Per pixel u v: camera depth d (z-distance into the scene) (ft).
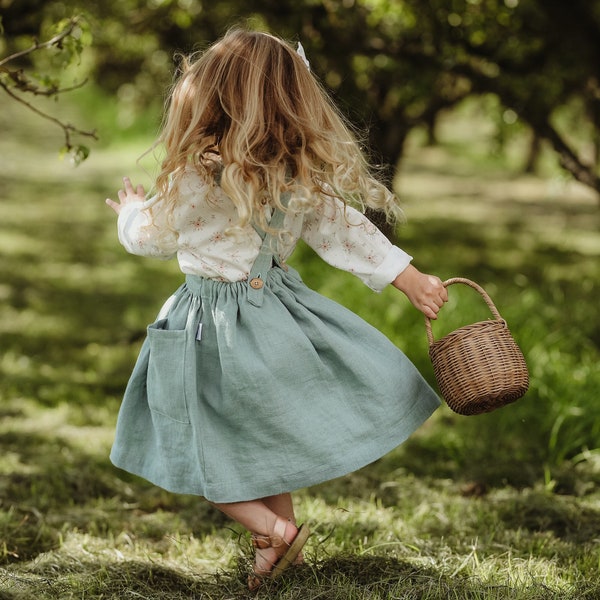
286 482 9.90
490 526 13.10
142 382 10.50
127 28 25.50
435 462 16.42
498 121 29.25
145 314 28.43
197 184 9.84
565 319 23.79
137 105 41.83
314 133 9.79
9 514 12.94
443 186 58.39
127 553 12.07
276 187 9.62
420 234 41.42
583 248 39.60
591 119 34.42
